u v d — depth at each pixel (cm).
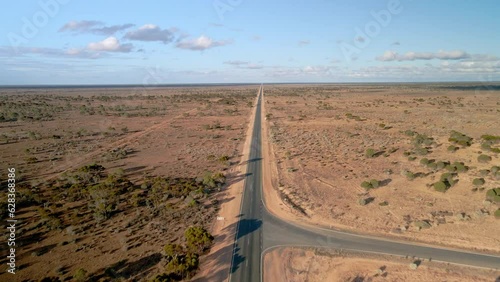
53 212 4700
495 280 3291
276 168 6900
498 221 4372
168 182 5888
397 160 7094
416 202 5012
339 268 3525
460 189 5362
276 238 4122
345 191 5553
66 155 7888
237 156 8019
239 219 4647
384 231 4247
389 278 3350
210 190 5712
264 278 3353
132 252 3750
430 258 3666
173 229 4297
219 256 3738
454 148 7350
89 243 3928
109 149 8631
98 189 5297
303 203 5131
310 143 8988
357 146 8450
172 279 3178
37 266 3466
